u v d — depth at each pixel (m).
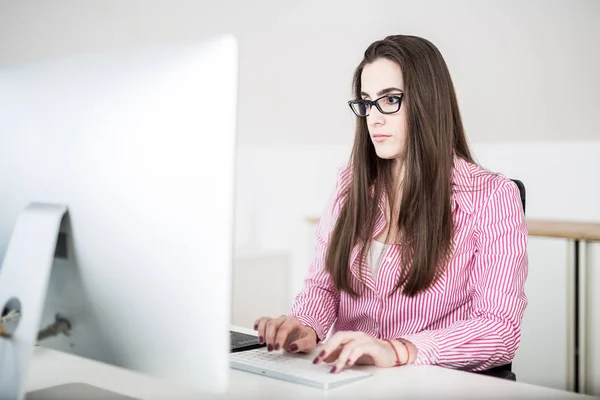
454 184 1.56
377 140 1.55
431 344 1.32
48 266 0.95
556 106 2.95
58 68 1.00
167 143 0.88
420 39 1.56
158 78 0.89
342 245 1.63
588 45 2.72
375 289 1.60
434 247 1.52
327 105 3.48
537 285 2.79
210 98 0.85
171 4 3.28
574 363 2.72
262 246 4.02
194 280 0.87
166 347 0.91
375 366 1.26
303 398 1.06
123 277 0.93
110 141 0.93
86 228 0.96
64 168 0.97
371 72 1.54
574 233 2.67
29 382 1.14
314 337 1.40
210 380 0.88
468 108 3.12
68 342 1.02
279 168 3.92
